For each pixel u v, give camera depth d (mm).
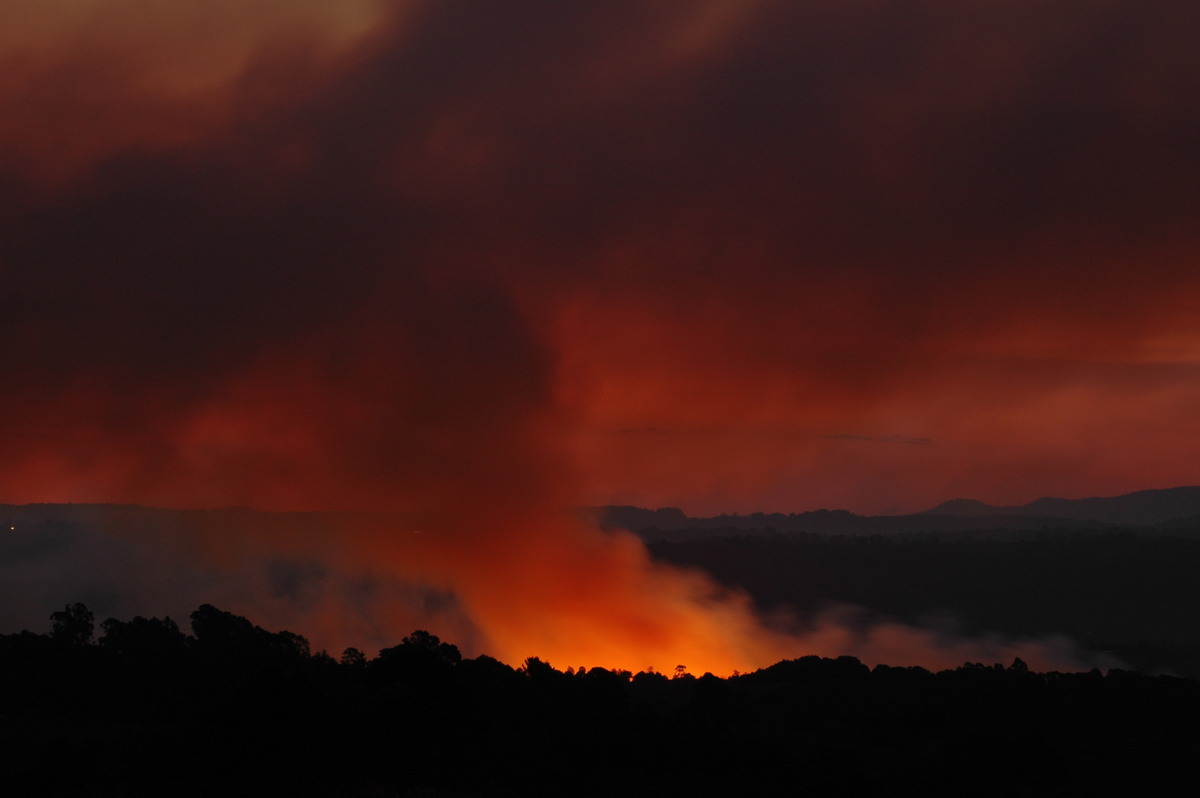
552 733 68250
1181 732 80938
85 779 54312
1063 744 77938
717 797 62094
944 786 68812
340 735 55875
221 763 52250
